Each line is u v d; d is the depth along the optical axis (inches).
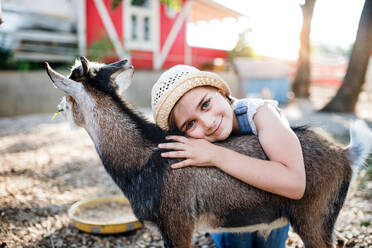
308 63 514.3
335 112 359.9
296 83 525.3
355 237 107.4
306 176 73.4
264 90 440.8
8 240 105.4
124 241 111.7
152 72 445.4
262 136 73.4
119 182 80.3
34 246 104.5
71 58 402.6
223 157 71.7
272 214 76.7
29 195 141.1
